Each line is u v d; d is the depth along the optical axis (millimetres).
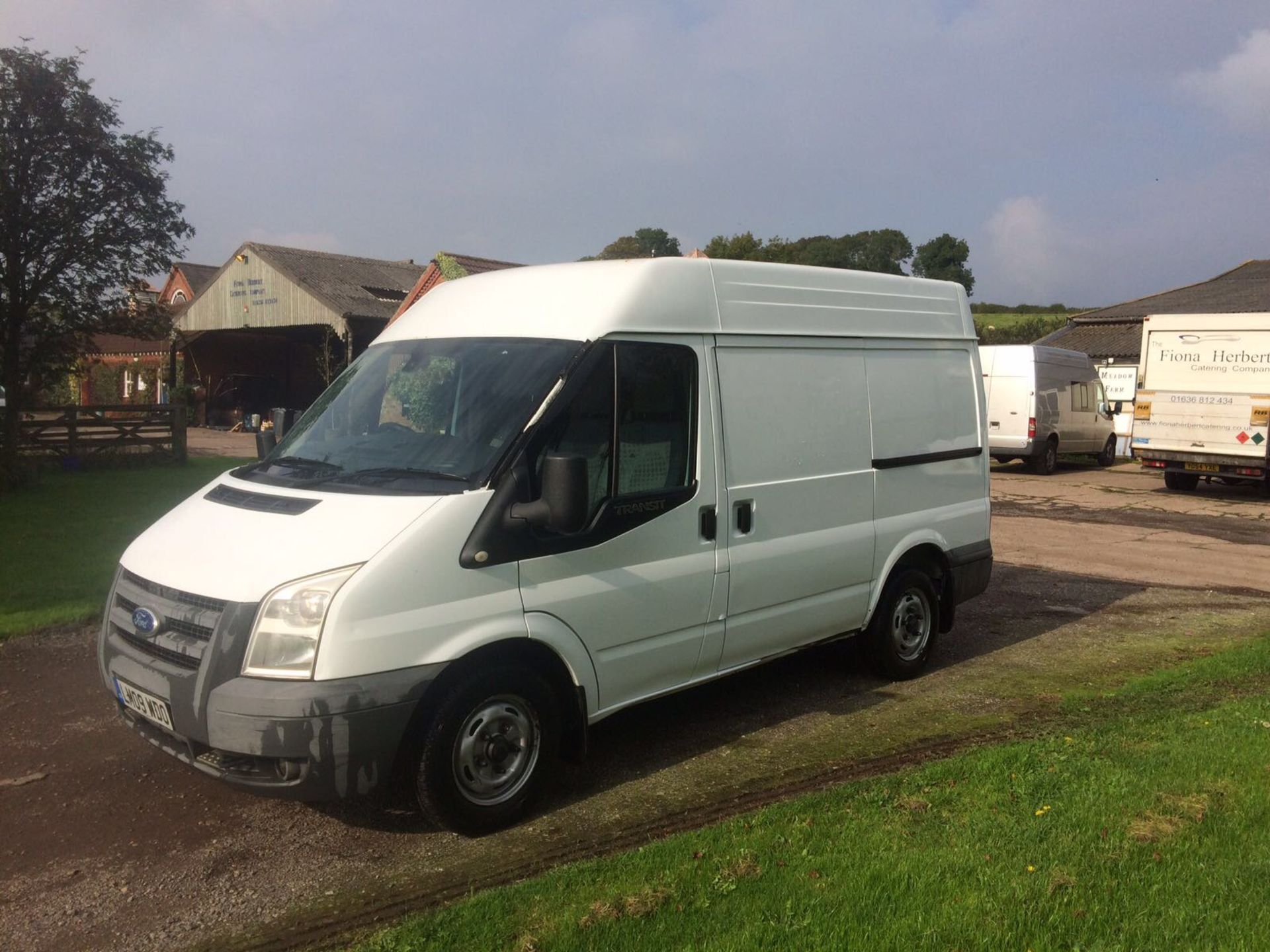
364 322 32500
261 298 33375
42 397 20203
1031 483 19688
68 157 15477
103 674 4297
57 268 16031
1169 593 9250
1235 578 10078
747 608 5168
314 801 3732
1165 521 14336
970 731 5418
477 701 4012
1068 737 5012
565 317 4602
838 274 5797
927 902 3326
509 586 4086
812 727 5496
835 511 5676
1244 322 17109
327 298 31609
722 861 3627
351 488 4199
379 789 3760
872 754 5055
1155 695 5926
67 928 3439
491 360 4562
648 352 4672
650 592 4625
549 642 4203
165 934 3395
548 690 4273
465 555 3945
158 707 3863
